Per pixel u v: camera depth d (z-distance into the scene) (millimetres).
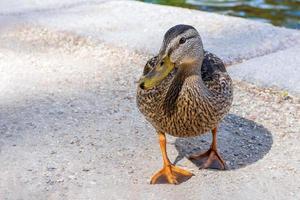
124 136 4434
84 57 5961
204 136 4457
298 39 5957
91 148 4266
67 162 4078
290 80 5055
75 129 4539
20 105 4953
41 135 4453
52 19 6883
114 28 6508
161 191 3734
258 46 5789
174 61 3580
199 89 3631
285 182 3797
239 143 4316
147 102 3791
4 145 4312
